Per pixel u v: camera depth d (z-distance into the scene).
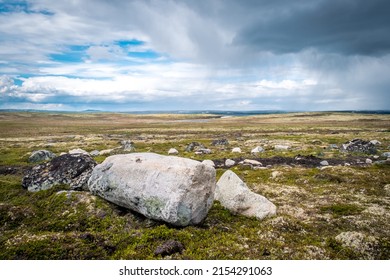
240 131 140.25
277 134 115.44
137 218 20.20
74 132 137.38
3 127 162.62
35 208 21.78
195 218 19.03
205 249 16.20
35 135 118.25
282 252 15.88
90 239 16.80
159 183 19.09
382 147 66.81
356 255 15.90
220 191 23.89
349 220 20.50
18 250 15.39
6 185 27.34
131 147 64.62
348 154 56.03
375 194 26.73
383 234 18.41
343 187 29.02
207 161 44.91
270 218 20.98
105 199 21.94
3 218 20.09
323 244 17.17
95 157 52.84
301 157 50.31
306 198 26.45
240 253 15.76
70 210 20.86
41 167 27.72
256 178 34.56
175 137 107.50
